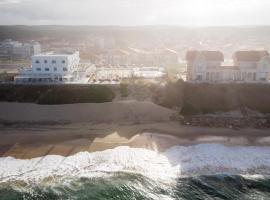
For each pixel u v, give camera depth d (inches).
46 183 1630.2
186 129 2468.0
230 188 1603.1
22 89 3166.8
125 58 5649.6
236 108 2807.6
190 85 3021.7
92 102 2977.4
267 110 2768.2
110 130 2445.9
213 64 3267.7
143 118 2677.2
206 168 1797.5
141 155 1958.7
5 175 1701.5
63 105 2888.8
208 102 2842.0
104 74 4111.7
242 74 3243.1
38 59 3762.3
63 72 3784.5
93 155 1963.6
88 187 1599.4
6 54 6338.6
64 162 1866.4
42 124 2593.5
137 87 3201.3
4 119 2664.9
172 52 5757.9
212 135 2347.4
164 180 1673.2
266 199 1513.3
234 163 1857.8
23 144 2161.7
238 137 2311.8
